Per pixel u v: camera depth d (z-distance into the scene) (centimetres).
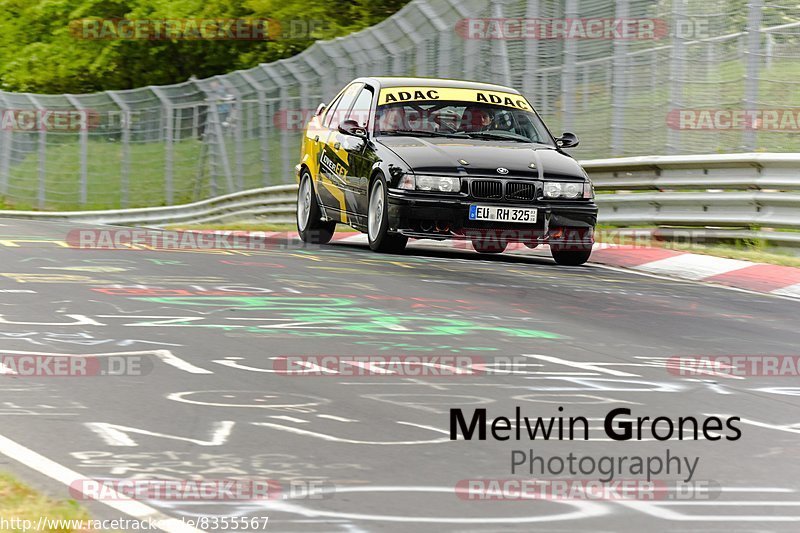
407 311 3350
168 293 3594
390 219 4659
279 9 12062
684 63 5734
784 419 2272
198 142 10981
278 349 2733
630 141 5994
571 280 4266
